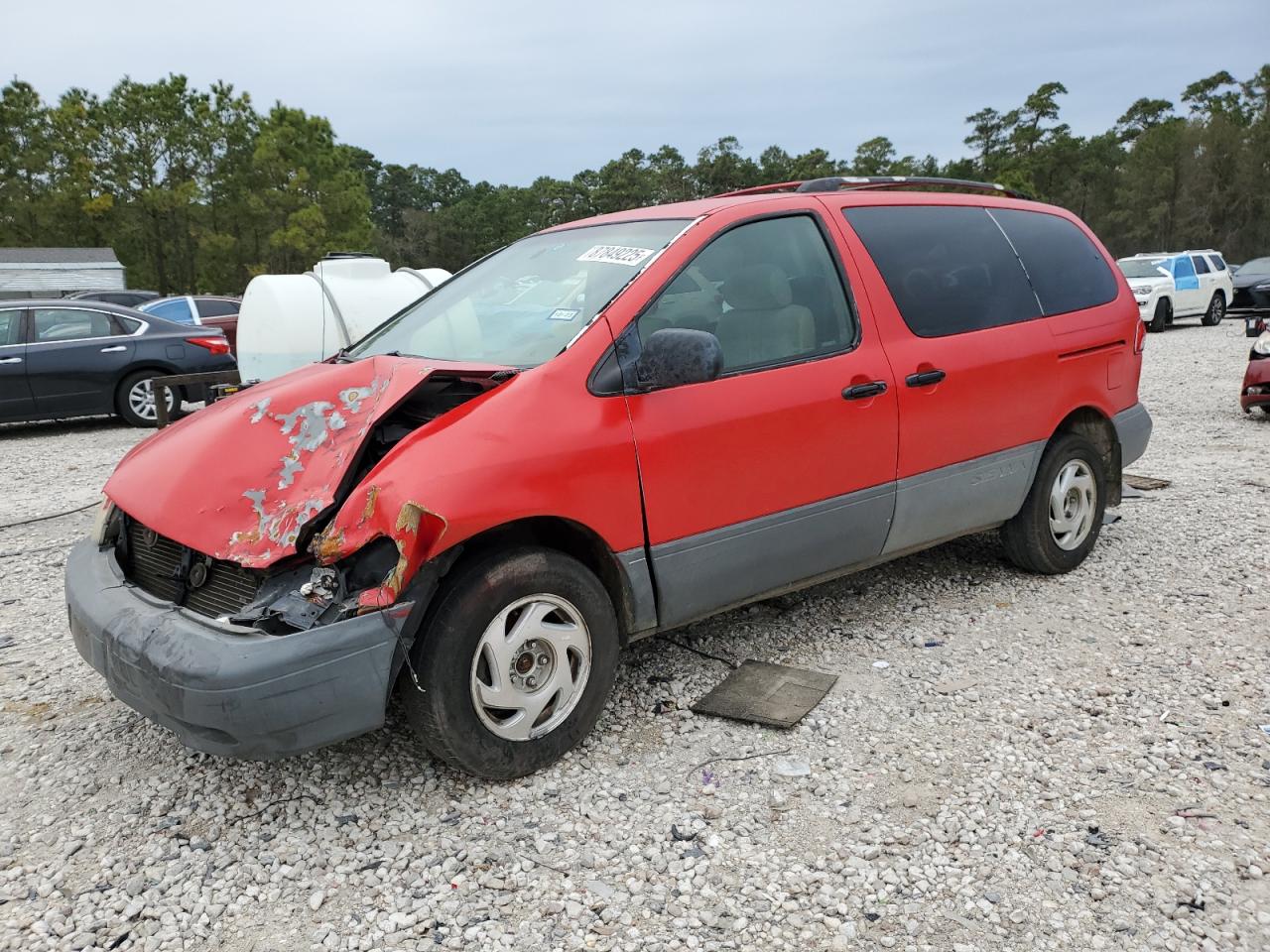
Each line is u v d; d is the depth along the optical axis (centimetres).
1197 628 405
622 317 318
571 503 293
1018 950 223
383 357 329
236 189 6325
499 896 248
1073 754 308
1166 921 231
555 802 290
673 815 281
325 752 324
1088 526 480
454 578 280
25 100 6256
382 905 247
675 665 383
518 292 368
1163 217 8256
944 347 400
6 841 280
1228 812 273
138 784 309
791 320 360
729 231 354
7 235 6188
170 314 1627
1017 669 371
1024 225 466
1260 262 2383
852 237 389
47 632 447
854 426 365
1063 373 448
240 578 280
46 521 660
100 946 234
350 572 270
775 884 250
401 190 14225
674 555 323
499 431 283
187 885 257
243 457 295
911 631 412
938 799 285
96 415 1110
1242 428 867
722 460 329
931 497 401
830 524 366
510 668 290
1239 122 9238
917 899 242
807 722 334
